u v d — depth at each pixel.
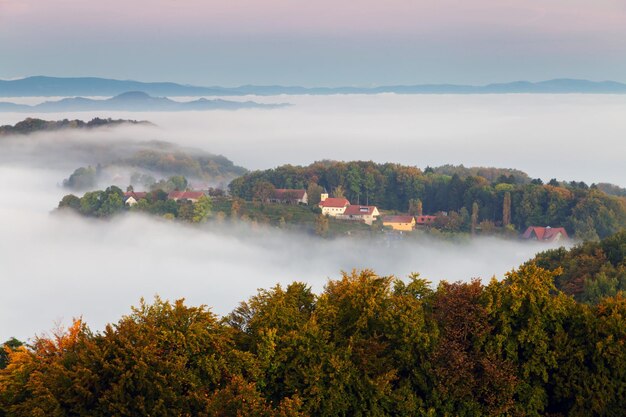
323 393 59.81
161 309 62.41
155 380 54.16
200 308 62.28
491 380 62.34
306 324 62.62
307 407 58.81
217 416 51.09
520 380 64.06
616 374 63.84
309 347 61.47
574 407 64.06
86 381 52.91
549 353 64.75
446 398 62.94
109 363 54.53
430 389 63.97
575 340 65.81
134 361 54.75
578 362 65.38
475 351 64.69
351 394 61.34
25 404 52.38
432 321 65.75
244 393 52.50
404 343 64.56
